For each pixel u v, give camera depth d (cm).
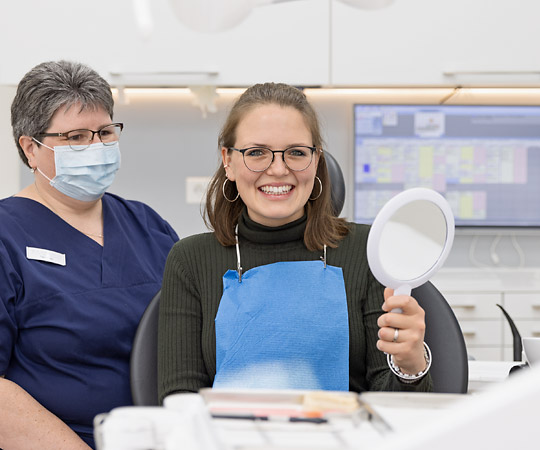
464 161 307
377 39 257
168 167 306
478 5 256
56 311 130
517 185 309
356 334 110
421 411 50
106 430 49
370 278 114
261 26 255
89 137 139
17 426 121
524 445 37
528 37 257
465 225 309
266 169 109
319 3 255
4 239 130
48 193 143
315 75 258
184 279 117
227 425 49
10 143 273
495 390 38
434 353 107
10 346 128
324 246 116
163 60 255
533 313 264
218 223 120
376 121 304
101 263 139
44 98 135
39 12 251
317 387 104
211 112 304
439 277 284
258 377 103
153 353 116
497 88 304
